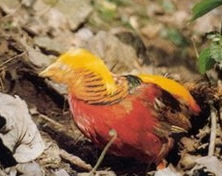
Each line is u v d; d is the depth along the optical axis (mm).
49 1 8672
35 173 5703
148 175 5910
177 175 5730
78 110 5727
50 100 6746
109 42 7938
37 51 7188
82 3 9047
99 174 5945
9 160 5738
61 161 6031
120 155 5742
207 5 6160
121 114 5652
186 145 6152
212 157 5812
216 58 6102
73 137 6363
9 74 6840
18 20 8008
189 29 10141
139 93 5730
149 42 9570
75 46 8320
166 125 5781
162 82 5938
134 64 8070
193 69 9359
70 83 5777
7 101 5867
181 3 10727
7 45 7199
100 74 5727
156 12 10234
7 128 5707
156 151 5754
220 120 6324
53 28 8359
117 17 9500
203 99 6254
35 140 5793
